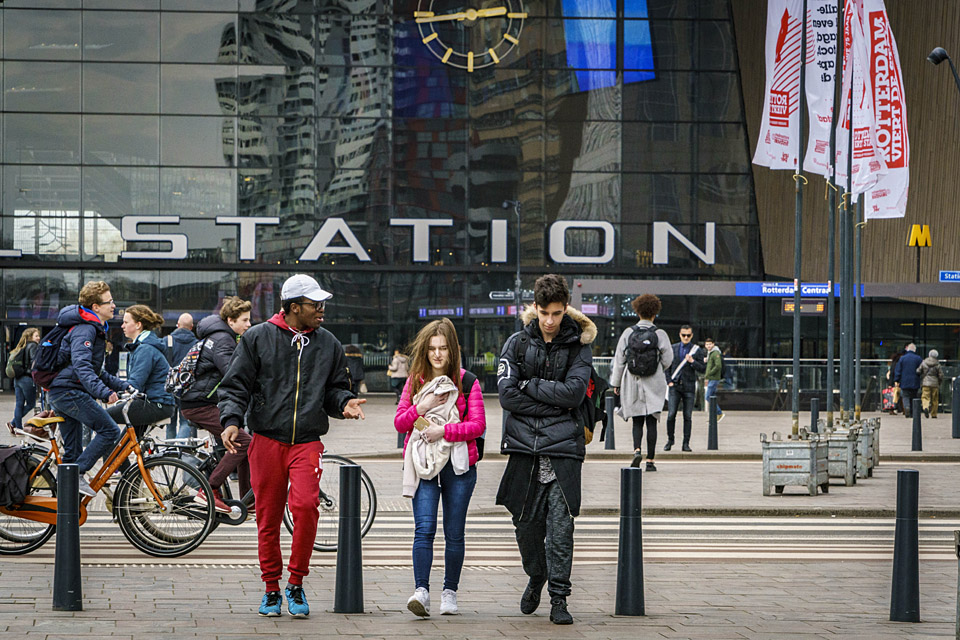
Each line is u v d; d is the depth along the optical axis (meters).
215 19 40.50
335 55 40.75
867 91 19.88
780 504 12.31
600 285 33.97
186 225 40.31
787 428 25.30
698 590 7.48
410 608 6.27
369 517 9.44
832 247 19.20
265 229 40.53
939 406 32.31
